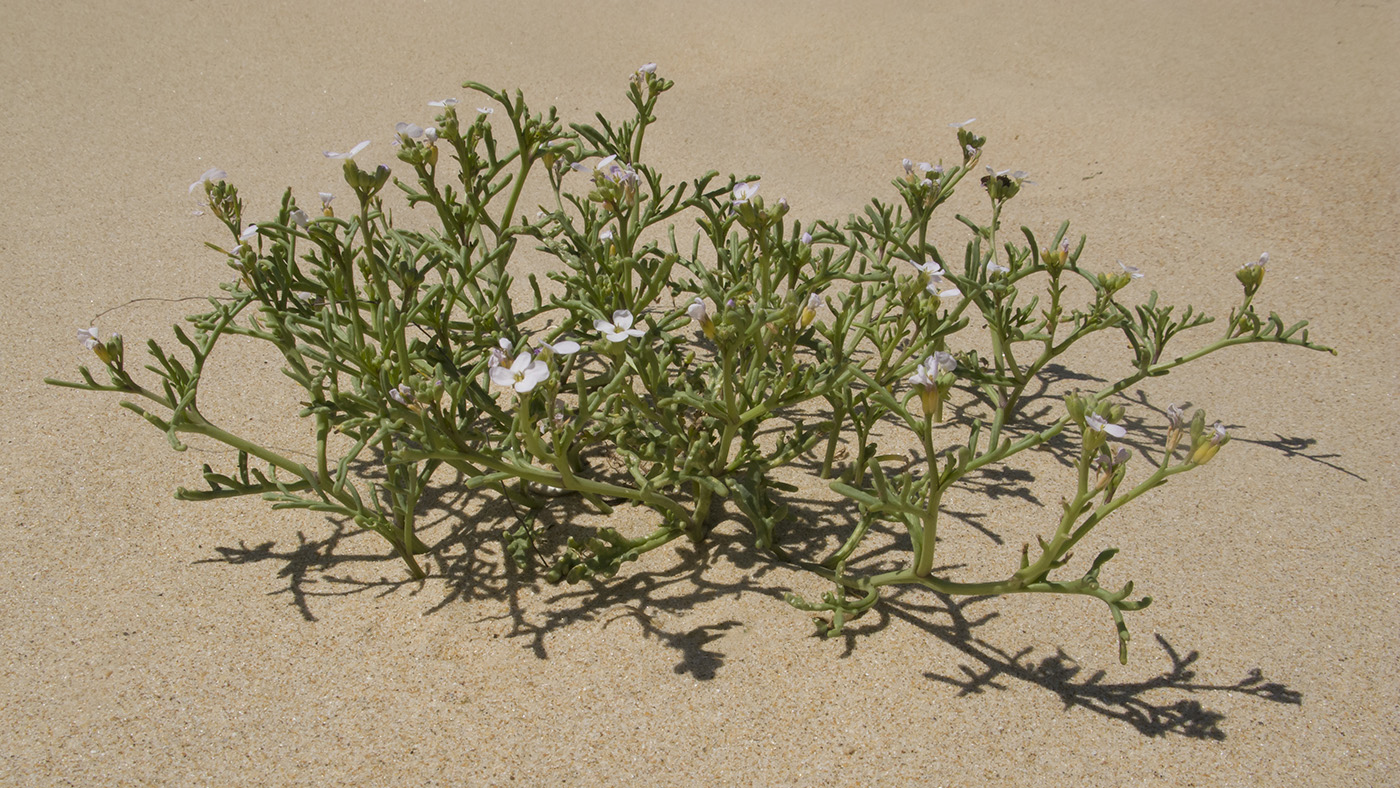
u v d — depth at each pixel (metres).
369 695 2.46
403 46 6.55
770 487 2.84
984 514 3.11
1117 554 2.96
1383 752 2.38
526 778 2.28
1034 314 4.29
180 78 6.07
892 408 2.35
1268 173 5.29
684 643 2.61
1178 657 2.62
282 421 3.45
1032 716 2.45
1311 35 6.85
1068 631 2.68
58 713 2.40
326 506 2.62
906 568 2.82
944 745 2.37
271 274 2.89
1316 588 2.85
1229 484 3.28
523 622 2.67
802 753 2.35
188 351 3.81
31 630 2.62
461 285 2.82
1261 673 2.58
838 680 2.52
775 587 2.78
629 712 2.43
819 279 2.84
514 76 6.25
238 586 2.78
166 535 2.95
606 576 2.81
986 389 3.67
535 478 2.51
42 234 4.51
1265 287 4.41
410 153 2.66
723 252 3.05
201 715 2.40
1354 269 4.50
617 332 2.32
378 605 2.72
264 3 6.98
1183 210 5.02
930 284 2.75
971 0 7.40
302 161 5.26
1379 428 3.55
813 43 6.78
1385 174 5.20
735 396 2.71
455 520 3.01
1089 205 5.11
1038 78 6.41
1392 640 2.68
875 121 5.95
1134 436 3.56
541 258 4.52
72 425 3.38
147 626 2.64
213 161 5.22
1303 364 3.92
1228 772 2.33
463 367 3.02
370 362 2.54
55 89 5.87
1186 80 6.33
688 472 2.67
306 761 2.30
